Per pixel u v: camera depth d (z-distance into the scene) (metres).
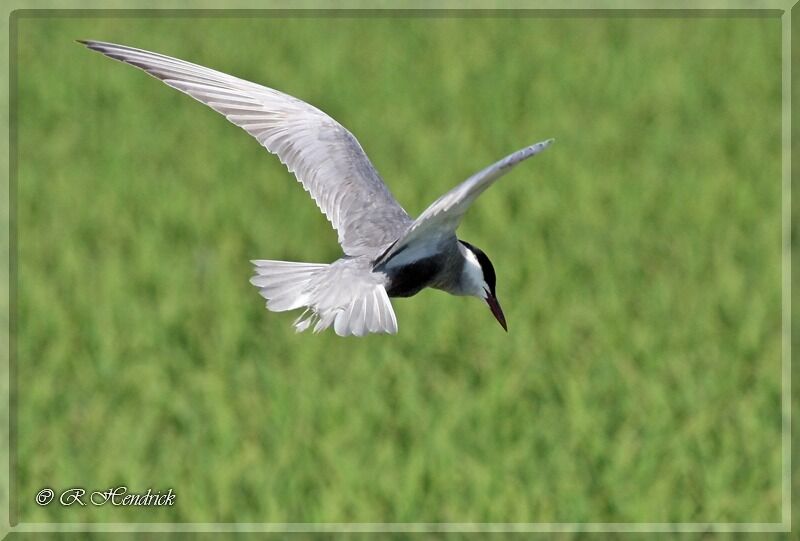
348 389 13.07
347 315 7.86
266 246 16.59
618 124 21.80
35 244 17.09
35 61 25.42
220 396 12.77
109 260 16.23
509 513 11.07
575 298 15.17
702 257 16.25
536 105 22.89
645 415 12.56
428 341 13.99
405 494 11.19
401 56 25.81
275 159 20.48
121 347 14.09
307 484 11.64
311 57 25.81
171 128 22.09
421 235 8.27
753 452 12.06
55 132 21.80
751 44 26.05
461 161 19.72
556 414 12.57
